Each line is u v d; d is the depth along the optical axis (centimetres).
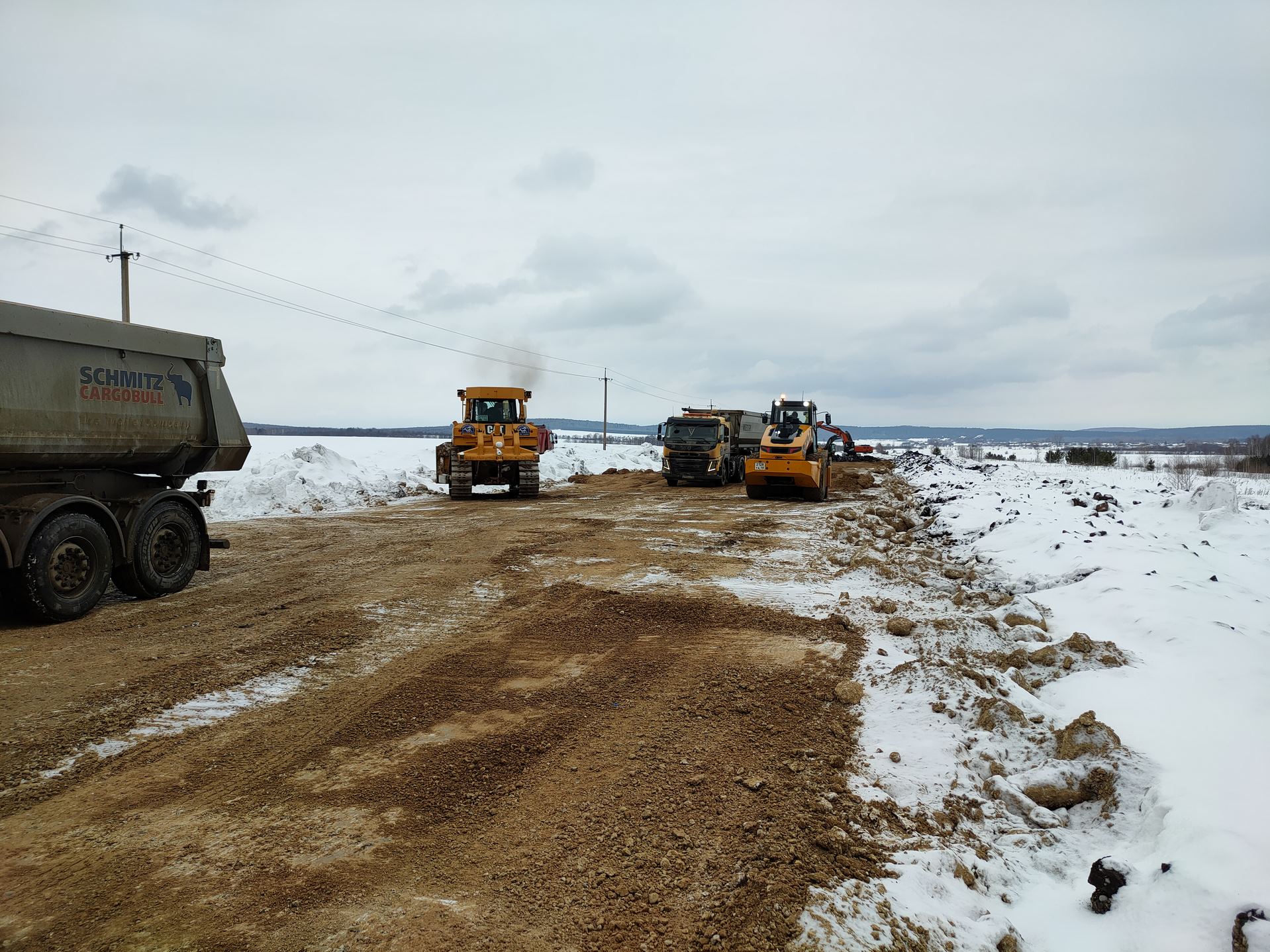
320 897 319
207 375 961
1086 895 315
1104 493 1752
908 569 1027
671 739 487
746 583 963
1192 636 577
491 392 2231
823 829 367
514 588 927
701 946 284
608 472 3516
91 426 812
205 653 657
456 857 352
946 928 289
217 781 428
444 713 531
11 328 729
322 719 518
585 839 366
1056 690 535
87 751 463
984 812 394
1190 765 385
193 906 312
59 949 285
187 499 923
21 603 736
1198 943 261
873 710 531
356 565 1077
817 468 2052
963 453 5366
